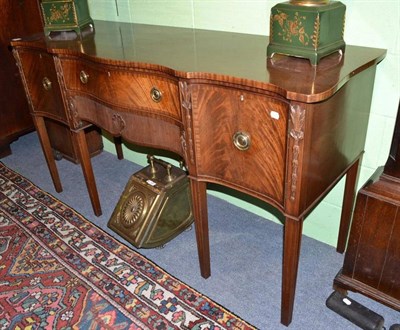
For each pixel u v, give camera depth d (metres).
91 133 2.35
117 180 2.17
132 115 1.34
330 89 0.89
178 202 1.67
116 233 1.72
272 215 1.77
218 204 1.92
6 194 2.09
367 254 1.20
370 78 1.17
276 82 0.95
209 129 1.14
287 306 1.25
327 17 1.01
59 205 1.98
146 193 1.64
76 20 1.60
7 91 2.32
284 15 1.05
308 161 0.98
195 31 1.58
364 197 1.13
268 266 1.54
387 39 1.17
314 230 1.64
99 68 1.33
